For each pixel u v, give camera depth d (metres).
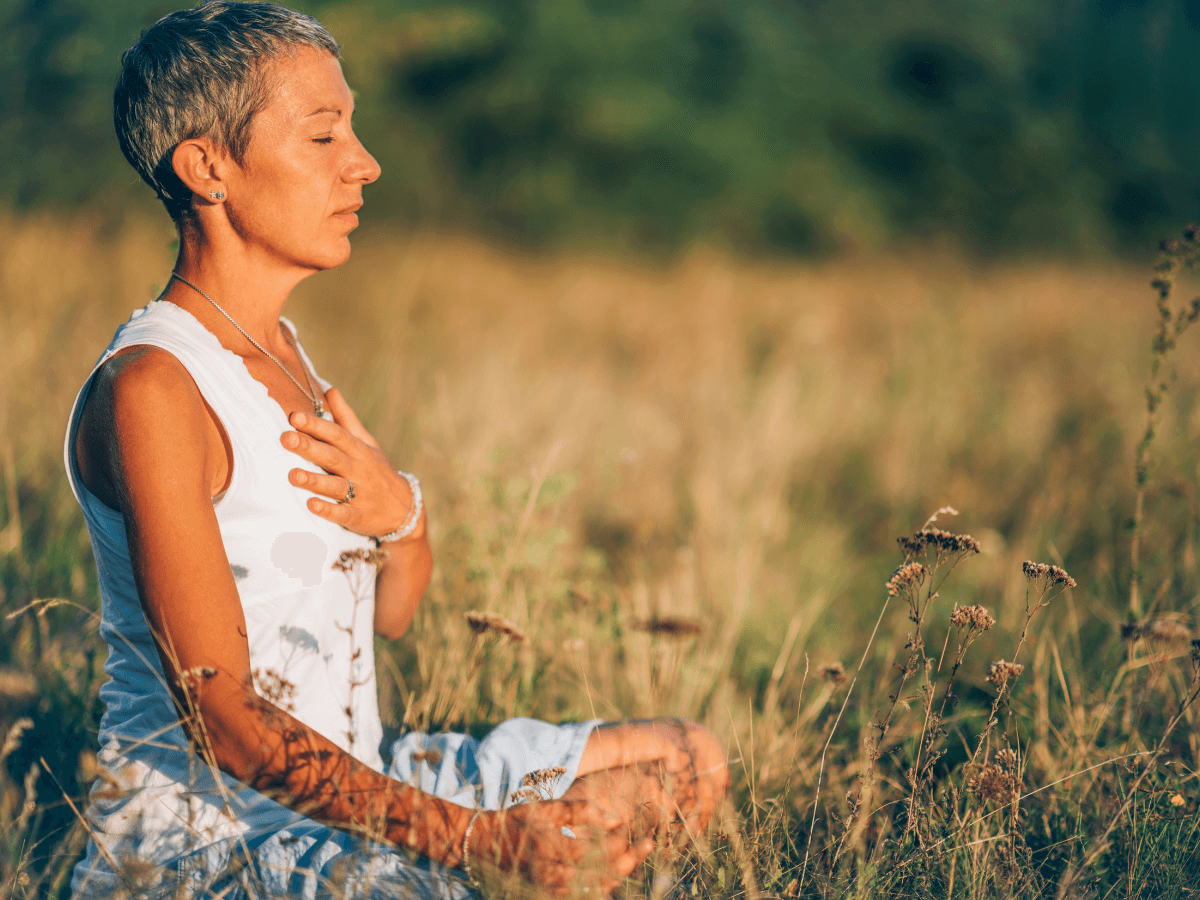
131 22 9.34
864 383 6.31
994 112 19.08
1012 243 18.00
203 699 1.38
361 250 9.89
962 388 6.04
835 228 17.98
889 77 19.73
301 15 1.59
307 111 1.55
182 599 1.38
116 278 6.33
